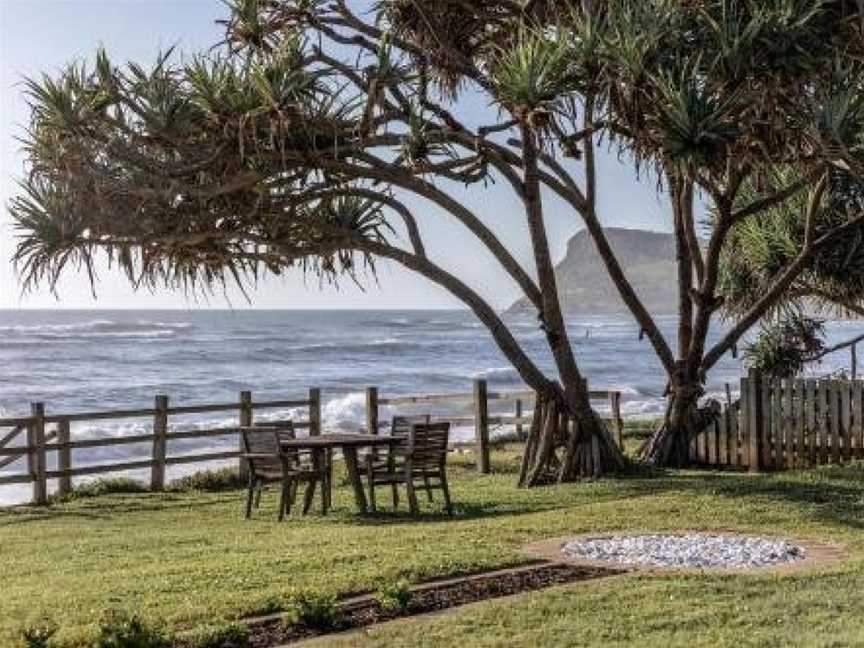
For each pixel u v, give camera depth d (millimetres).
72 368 59312
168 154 14875
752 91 13875
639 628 7289
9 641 7125
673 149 13609
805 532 11125
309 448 13844
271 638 7242
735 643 6875
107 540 12094
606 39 13797
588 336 106312
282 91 14125
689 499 13273
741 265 21016
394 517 13586
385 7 16562
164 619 7648
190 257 15633
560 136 14508
